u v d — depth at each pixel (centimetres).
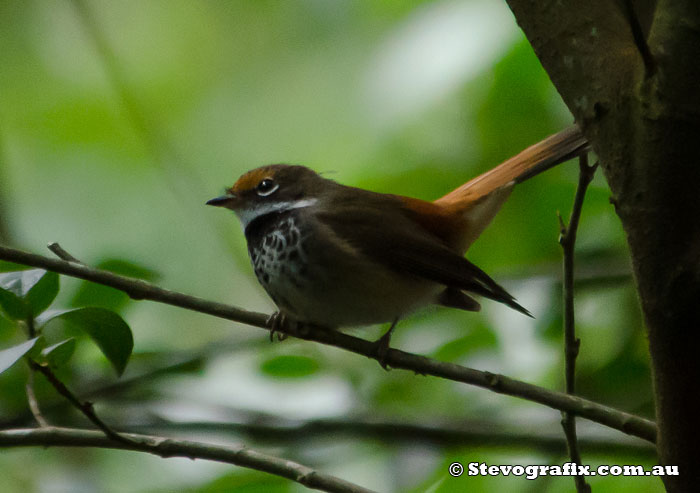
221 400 1098
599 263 1086
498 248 1177
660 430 557
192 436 1048
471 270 862
